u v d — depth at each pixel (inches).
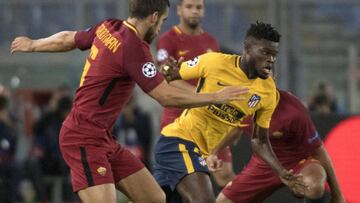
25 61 1724.9
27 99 1717.5
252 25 925.2
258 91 944.9
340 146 1269.7
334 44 1750.7
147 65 835.4
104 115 859.4
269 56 914.7
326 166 1048.8
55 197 1571.1
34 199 1565.0
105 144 864.3
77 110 862.5
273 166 964.0
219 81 944.9
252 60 921.5
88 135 854.5
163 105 839.1
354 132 1263.5
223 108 952.3
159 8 855.1
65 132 864.9
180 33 1213.7
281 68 1589.6
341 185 1264.8
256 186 1072.8
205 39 1222.3
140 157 1583.4
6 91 1619.1
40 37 1734.7
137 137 1587.1
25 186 1572.3
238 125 985.5
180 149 982.4
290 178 942.4
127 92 865.5
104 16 1697.8
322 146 1050.7
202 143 987.9
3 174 1504.7
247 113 954.1
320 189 1003.9
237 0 1713.8
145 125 1596.9
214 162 975.0
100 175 854.5
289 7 1660.9
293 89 1638.8
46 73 1720.0
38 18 1731.1
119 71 844.0
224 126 971.9
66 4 1722.4
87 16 1701.5
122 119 1592.0
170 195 1010.1
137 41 839.1
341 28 1776.6
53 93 1706.4
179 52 1207.6
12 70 1724.9
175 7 1717.5
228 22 1713.8
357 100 1710.1
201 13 1206.3
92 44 882.8
